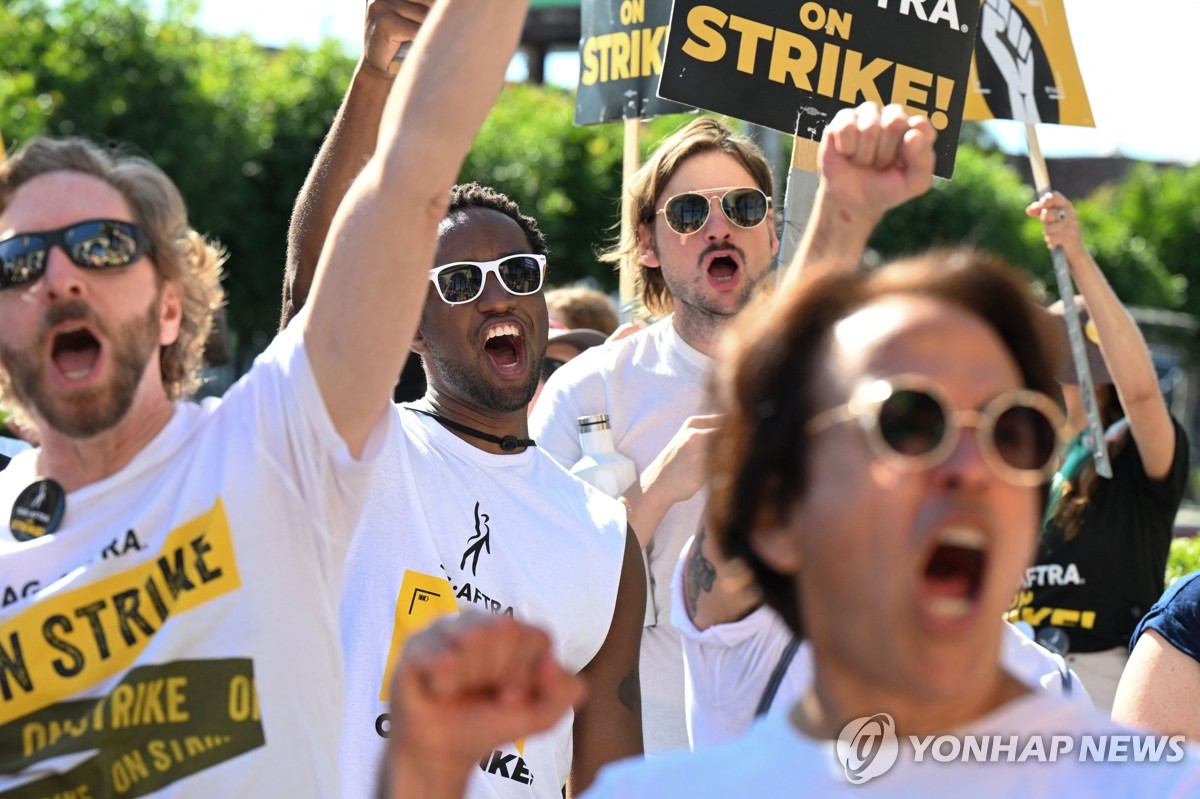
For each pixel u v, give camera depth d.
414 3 2.74
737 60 3.02
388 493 2.62
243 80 17.09
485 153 17.31
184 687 1.94
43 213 1.98
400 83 1.92
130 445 2.04
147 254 2.03
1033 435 1.31
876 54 3.05
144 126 15.68
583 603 2.69
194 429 2.05
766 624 1.90
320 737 1.99
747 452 1.42
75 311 1.96
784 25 3.03
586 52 4.10
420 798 1.32
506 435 2.83
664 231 3.45
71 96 15.38
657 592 3.18
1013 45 3.93
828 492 1.33
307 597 2.00
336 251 1.93
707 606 1.96
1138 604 3.88
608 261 4.22
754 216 3.39
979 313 1.40
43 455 2.09
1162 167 34.81
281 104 17.00
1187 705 2.37
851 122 1.61
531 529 2.70
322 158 2.89
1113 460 3.93
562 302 5.43
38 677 1.94
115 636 1.96
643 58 3.95
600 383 3.43
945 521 1.28
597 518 2.78
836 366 1.36
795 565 1.41
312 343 1.97
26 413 2.14
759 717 1.88
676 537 3.18
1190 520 15.12
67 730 1.93
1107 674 3.88
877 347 1.34
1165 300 26.56
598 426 3.18
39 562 1.99
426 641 1.30
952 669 1.30
